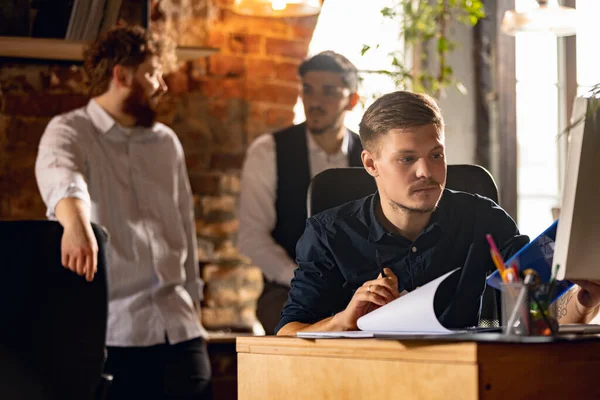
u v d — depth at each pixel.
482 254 2.29
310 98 3.97
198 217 4.33
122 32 3.48
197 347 3.54
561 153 4.95
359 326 1.80
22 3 3.94
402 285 2.24
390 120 2.07
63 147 3.32
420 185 2.06
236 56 4.43
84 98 4.17
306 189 4.00
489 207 2.34
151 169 3.55
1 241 2.62
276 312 3.87
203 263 4.33
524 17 3.99
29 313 2.65
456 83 4.83
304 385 1.73
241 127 4.43
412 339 1.54
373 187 2.52
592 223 1.77
